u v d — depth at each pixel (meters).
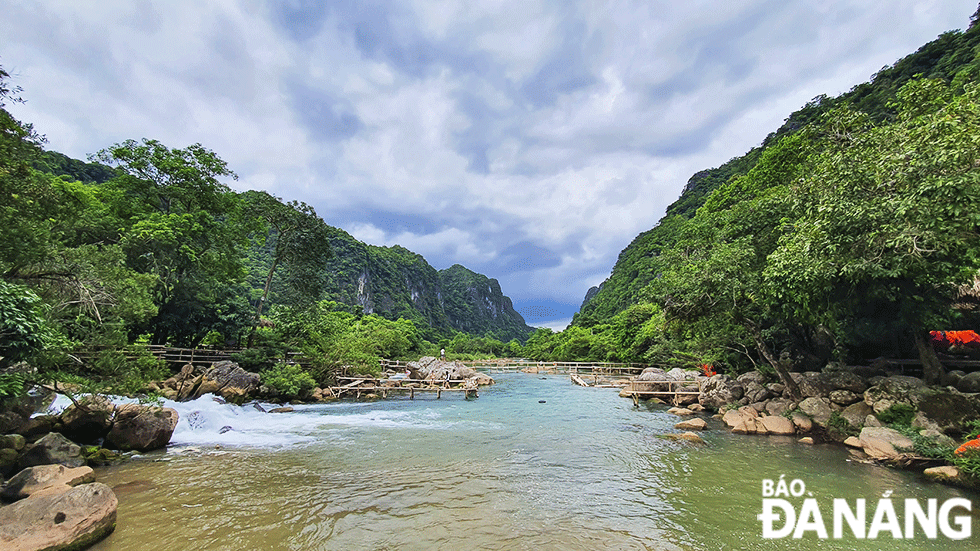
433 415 16.75
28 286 8.74
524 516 6.60
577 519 6.50
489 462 9.71
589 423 14.98
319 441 11.80
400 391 26.02
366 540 5.71
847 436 11.58
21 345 6.77
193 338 22.09
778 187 18.48
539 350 71.88
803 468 9.23
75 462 8.23
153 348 18.75
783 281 10.53
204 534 5.81
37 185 8.83
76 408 10.09
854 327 14.06
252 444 11.36
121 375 9.84
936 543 5.72
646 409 18.67
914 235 8.00
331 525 6.18
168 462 9.42
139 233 18.11
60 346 8.58
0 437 8.01
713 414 16.91
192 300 20.58
